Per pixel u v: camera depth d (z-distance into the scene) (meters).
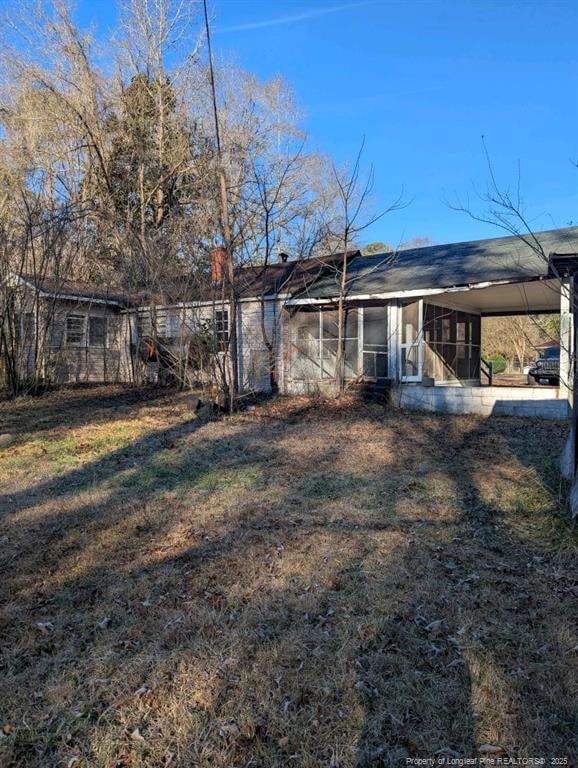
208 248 12.50
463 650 2.66
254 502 5.06
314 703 2.31
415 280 11.77
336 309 13.05
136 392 13.66
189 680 2.48
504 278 10.09
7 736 2.15
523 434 8.28
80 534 4.33
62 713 2.29
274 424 9.34
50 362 13.95
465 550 3.89
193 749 2.08
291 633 2.84
